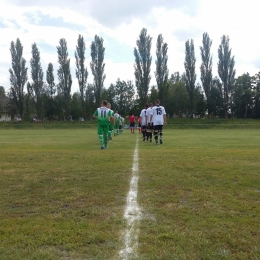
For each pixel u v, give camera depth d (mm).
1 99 74562
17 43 54219
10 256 2305
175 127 43031
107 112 10398
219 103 65938
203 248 2422
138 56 51250
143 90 51750
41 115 59719
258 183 4570
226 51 55531
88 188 4340
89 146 11820
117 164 6293
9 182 4715
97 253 2363
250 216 3143
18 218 3152
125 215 3217
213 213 3240
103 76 53250
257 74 70938
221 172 5383
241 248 2422
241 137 18406
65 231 2781
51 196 3959
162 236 2645
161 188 4312
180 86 69375
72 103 70188
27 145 12469
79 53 53656
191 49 54688
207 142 13797
